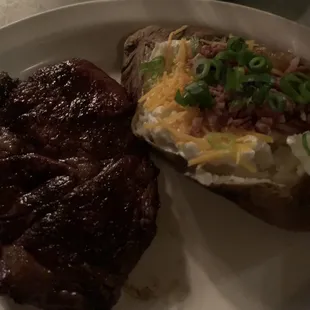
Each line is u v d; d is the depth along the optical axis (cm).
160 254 22
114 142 22
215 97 22
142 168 21
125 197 20
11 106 22
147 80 23
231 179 21
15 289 19
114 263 20
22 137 21
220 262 22
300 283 22
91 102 22
